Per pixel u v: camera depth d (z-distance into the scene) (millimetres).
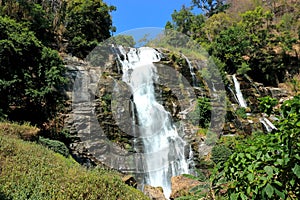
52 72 12672
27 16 16922
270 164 2000
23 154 7211
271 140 2070
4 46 11727
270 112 2312
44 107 12773
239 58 25719
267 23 31953
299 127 1896
